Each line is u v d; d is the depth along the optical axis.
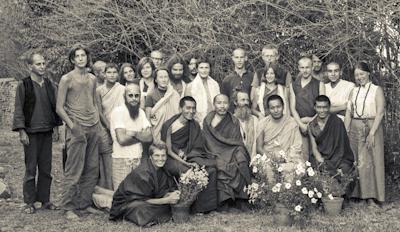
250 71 9.07
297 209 6.41
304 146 7.77
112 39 11.17
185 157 7.28
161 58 8.70
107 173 7.51
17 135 15.56
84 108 7.14
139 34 10.16
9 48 16.03
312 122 7.65
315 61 8.31
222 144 7.48
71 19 11.42
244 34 9.05
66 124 7.04
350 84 7.97
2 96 18.05
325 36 8.75
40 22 12.81
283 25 8.95
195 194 6.75
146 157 6.91
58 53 12.49
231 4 9.27
